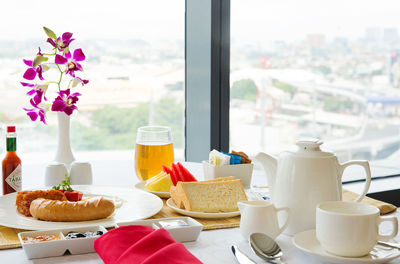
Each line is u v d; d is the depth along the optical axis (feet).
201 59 7.77
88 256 3.08
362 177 8.55
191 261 2.69
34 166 6.09
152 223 3.51
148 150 4.97
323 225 2.87
